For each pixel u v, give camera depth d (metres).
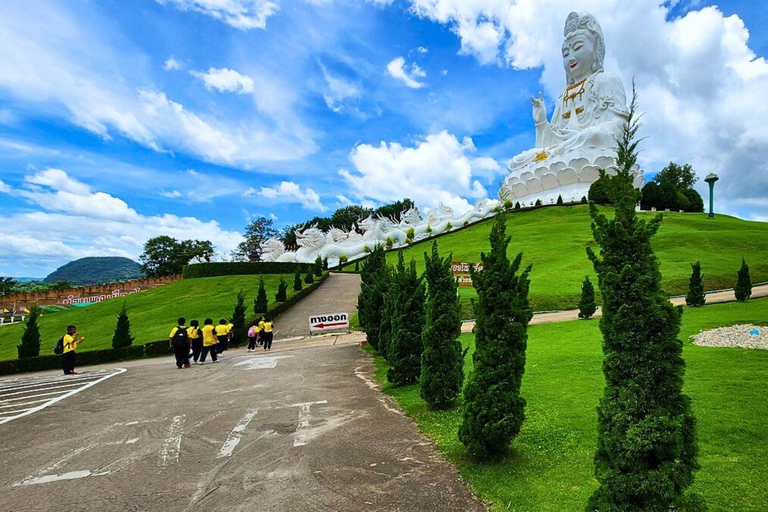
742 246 35.09
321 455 7.43
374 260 21.64
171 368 18.44
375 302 17.19
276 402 11.09
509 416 6.56
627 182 5.04
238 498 6.07
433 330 9.40
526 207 66.94
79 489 6.59
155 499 6.16
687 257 32.41
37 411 11.72
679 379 4.43
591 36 71.31
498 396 6.62
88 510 5.94
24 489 6.68
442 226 68.31
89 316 38.19
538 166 70.88
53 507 6.05
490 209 73.56
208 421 9.77
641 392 4.41
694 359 10.91
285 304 32.91
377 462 7.03
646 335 4.54
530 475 6.16
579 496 5.47
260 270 54.41
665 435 4.18
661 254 33.78
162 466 7.34
